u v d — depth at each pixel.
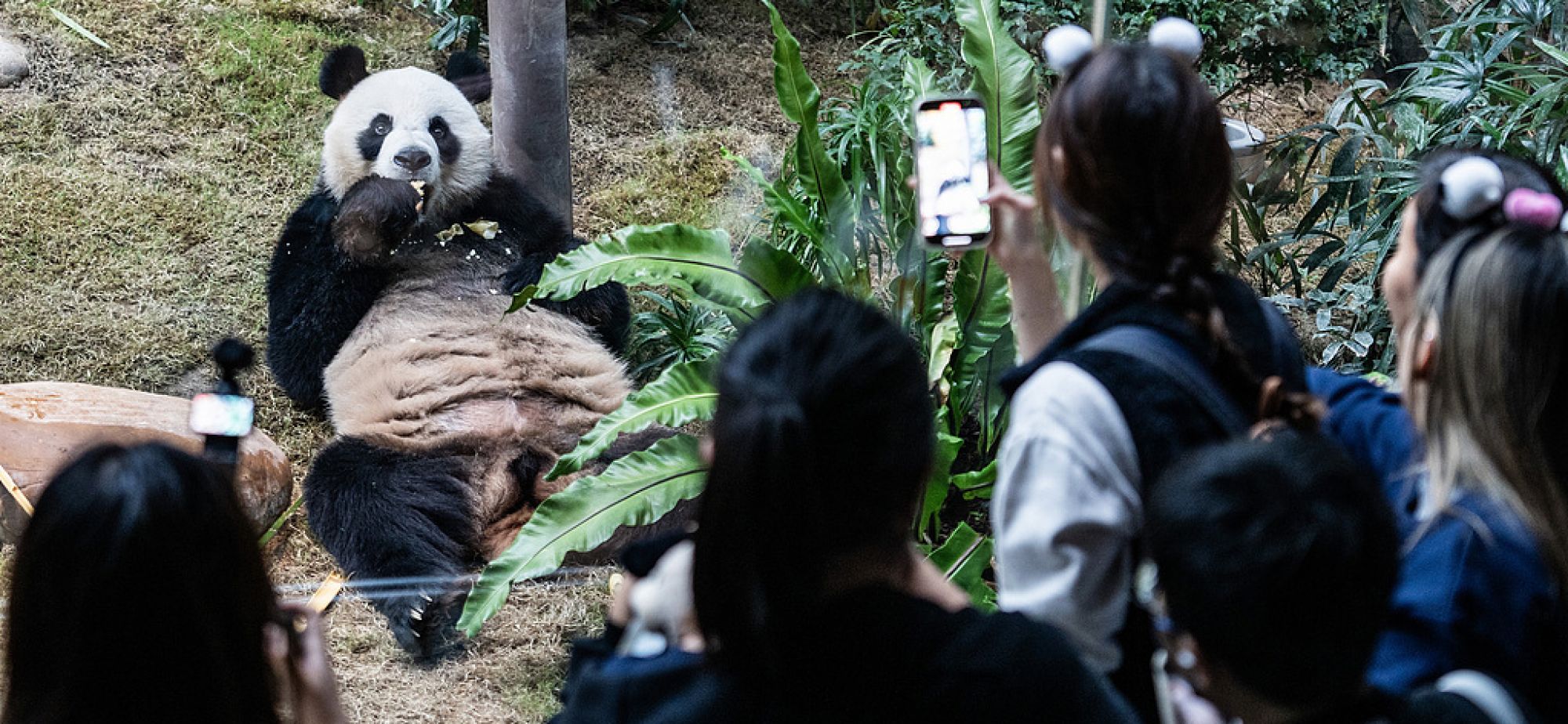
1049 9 6.03
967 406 4.16
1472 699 1.70
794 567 1.53
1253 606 1.57
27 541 1.62
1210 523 1.61
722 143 6.36
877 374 1.56
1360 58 6.35
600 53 6.83
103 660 1.63
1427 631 1.85
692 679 1.60
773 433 1.49
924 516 4.03
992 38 3.92
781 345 1.58
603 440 3.72
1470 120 4.72
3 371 4.72
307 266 4.92
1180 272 2.06
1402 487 2.24
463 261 5.00
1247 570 1.57
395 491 4.24
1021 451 2.00
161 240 5.38
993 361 4.14
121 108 5.86
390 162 4.82
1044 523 1.97
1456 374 2.03
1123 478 1.98
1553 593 1.90
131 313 5.06
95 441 1.76
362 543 4.17
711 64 6.93
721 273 3.89
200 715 1.68
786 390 1.53
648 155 6.23
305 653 1.86
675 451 3.80
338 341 4.82
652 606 1.76
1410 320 2.33
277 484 4.34
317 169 5.86
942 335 4.09
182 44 6.24
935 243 2.46
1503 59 5.75
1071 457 1.96
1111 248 2.09
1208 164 2.06
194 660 1.66
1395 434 2.34
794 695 1.54
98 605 1.60
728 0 7.42
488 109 6.34
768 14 7.38
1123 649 2.15
